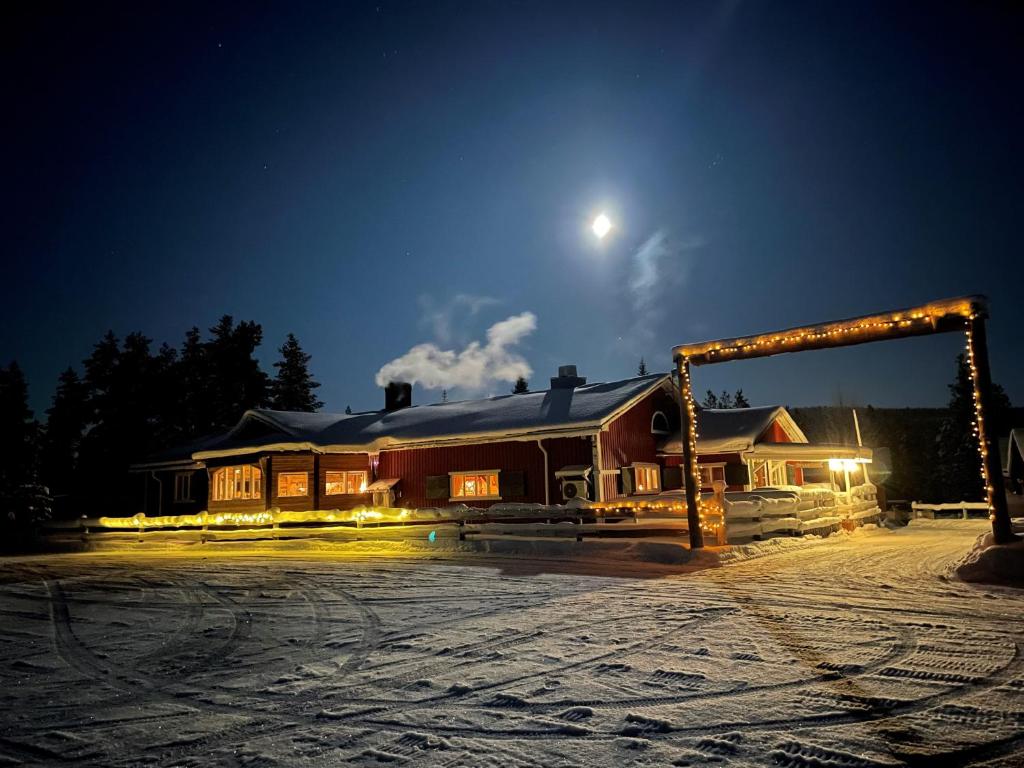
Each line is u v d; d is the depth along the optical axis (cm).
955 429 4506
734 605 894
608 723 481
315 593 1139
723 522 1521
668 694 538
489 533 1859
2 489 3347
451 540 1819
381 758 436
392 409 3253
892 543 1733
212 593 1177
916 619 777
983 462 1142
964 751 413
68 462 4481
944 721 461
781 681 559
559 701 532
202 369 4966
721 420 2667
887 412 7619
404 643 750
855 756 409
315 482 2550
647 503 1725
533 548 1650
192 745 471
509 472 2378
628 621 817
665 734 457
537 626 809
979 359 1148
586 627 792
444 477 2503
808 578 1115
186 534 2381
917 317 1193
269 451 2525
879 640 683
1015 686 529
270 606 1030
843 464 2542
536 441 2342
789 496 1908
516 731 473
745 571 1223
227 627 882
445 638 766
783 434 2777
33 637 858
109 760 449
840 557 1399
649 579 1162
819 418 7212
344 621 892
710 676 579
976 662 596
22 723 527
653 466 2556
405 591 1126
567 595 1025
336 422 2977
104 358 4550
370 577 1315
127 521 2564
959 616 789
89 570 1644
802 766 402
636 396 2439
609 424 2331
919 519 2736
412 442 2567
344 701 555
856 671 580
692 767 405
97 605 1095
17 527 3039
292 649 745
